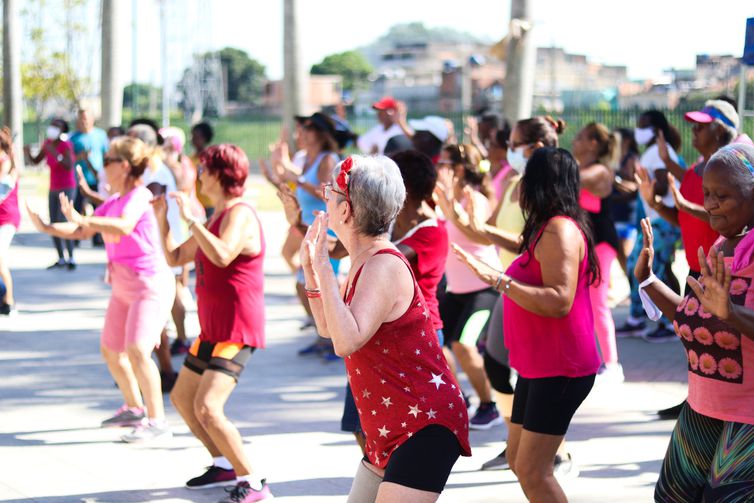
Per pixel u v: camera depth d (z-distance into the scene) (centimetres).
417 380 336
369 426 345
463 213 532
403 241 480
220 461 545
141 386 625
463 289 636
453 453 338
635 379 782
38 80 4228
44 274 1312
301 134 899
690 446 360
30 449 610
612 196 941
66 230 618
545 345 417
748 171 349
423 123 918
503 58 1373
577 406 422
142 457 596
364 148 1150
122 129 1467
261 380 786
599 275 434
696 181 613
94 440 628
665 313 390
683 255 1428
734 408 343
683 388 754
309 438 635
